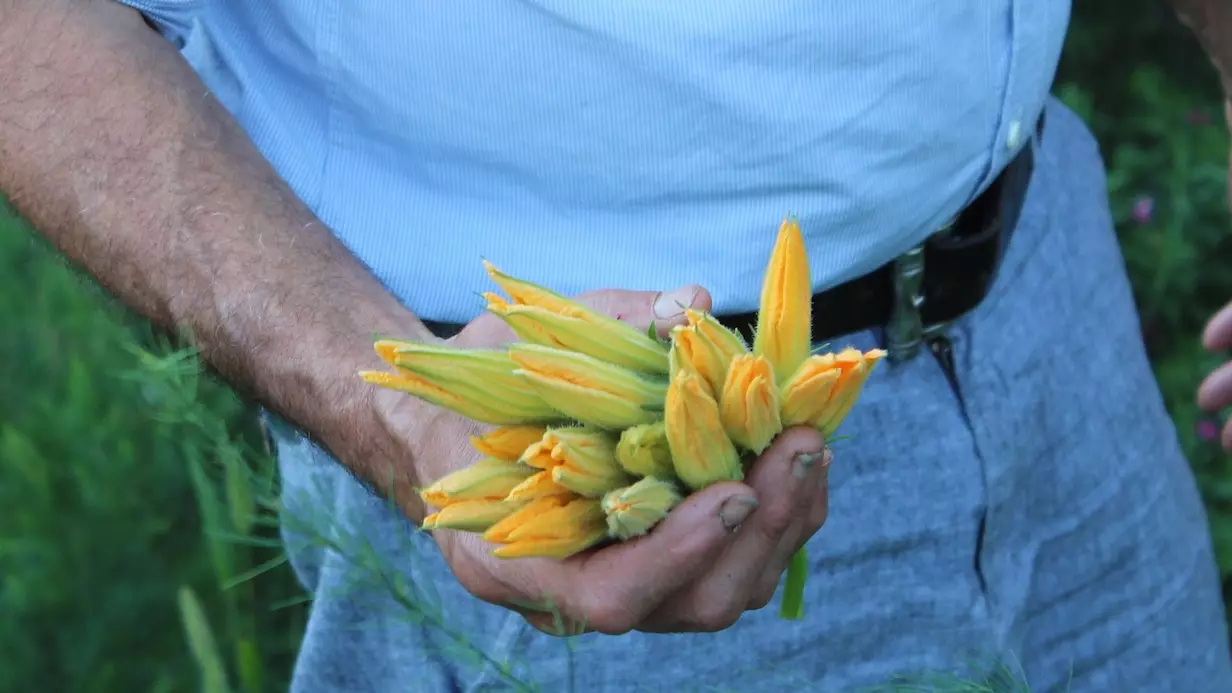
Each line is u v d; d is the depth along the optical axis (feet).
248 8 5.27
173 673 8.95
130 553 9.37
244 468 4.86
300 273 4.75
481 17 4.74
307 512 5.40
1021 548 6.19
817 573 5.73
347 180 5.23
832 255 5.18
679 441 3.60
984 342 5.76
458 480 3.73
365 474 4.58
